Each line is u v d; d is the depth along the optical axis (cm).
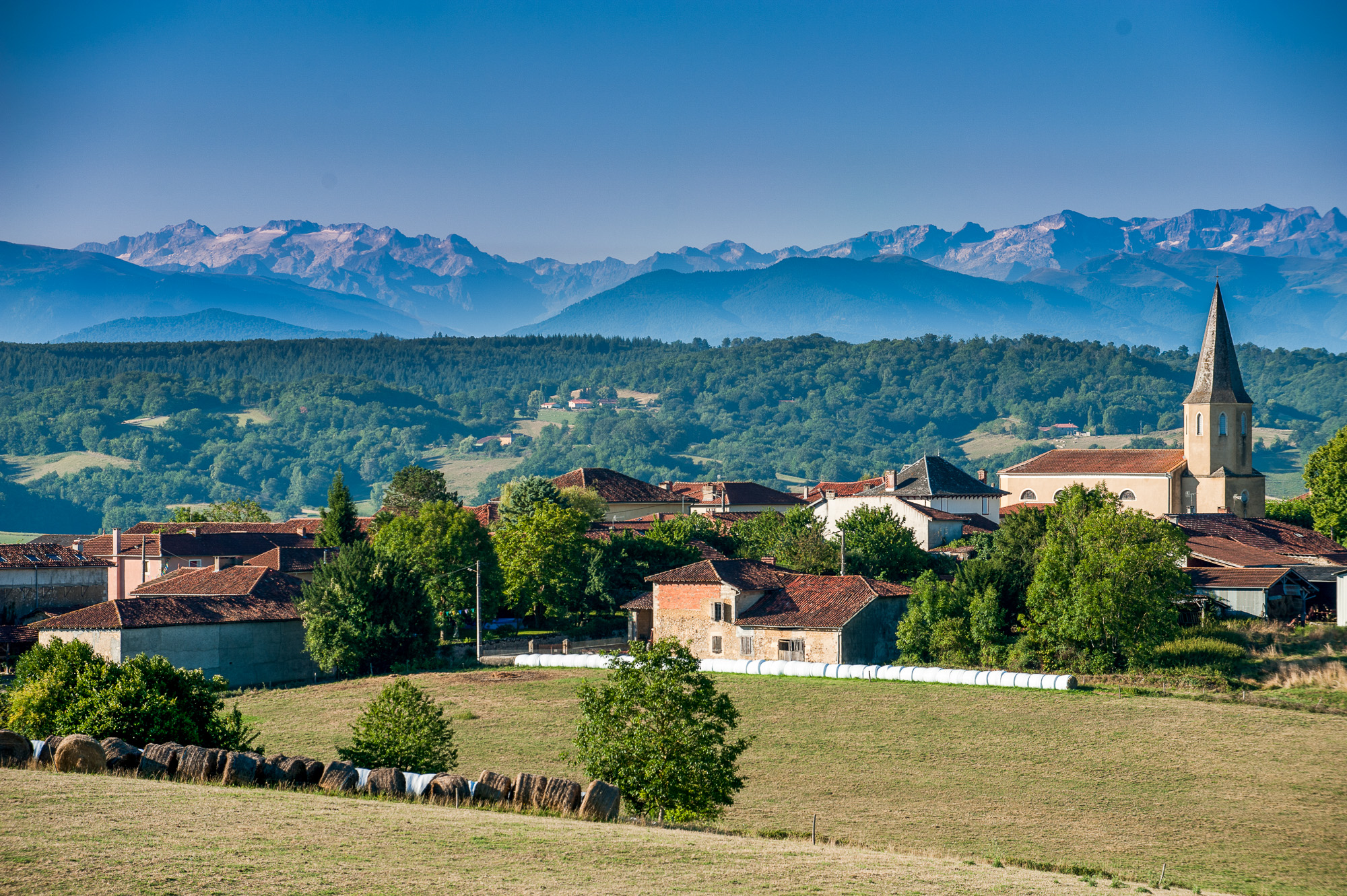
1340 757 6981
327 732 7881
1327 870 5091
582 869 3559
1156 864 5109
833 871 3784
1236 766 6831
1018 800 6266
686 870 3641
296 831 3772
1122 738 7469
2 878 3144
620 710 5031
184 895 3083
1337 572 11294
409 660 10656
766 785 6612
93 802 3994
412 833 3856
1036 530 11038
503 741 7575
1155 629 9244
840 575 11031
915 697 8756
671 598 10994
